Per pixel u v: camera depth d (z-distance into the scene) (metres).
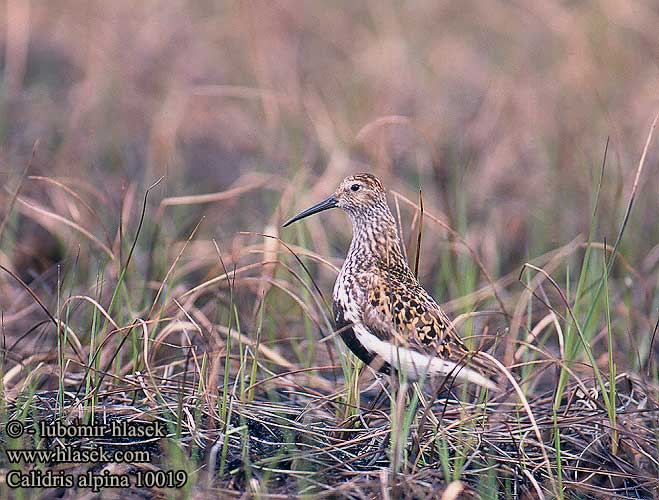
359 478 8.98
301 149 17.30
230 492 8.65
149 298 12.48
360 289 10.09
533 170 17.55
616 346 12.78
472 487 9.05
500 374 10.07
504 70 20.62
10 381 10.91
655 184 16.75
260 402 10.46
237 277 12.49
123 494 8.62
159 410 9.80
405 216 15.82
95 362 10.29
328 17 22.84
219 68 21.16
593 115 18.30
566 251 13.45
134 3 22.58
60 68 21.11
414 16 23.23
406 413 10.13
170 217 15.66
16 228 14.88
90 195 15.75
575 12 21.67
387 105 19.38
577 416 10.20
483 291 12.87
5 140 17.42
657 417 10.33
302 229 13.72
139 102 19.50
